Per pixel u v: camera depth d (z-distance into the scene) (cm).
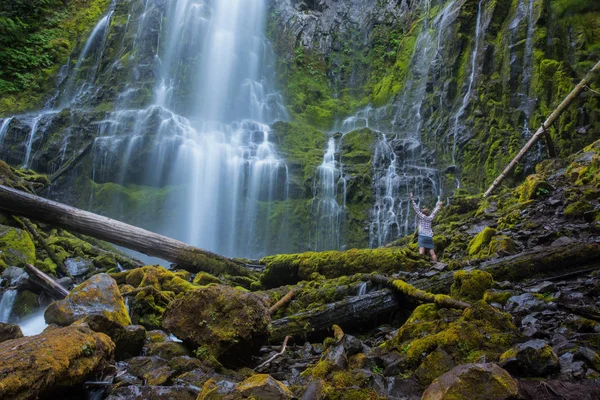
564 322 382
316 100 1948
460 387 258
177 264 816
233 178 1479
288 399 269
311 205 1452
